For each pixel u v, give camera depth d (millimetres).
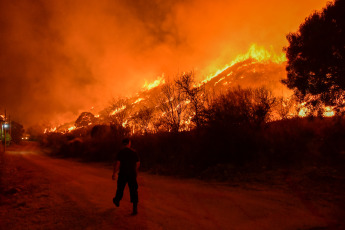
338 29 10289
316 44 10555
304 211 5715
